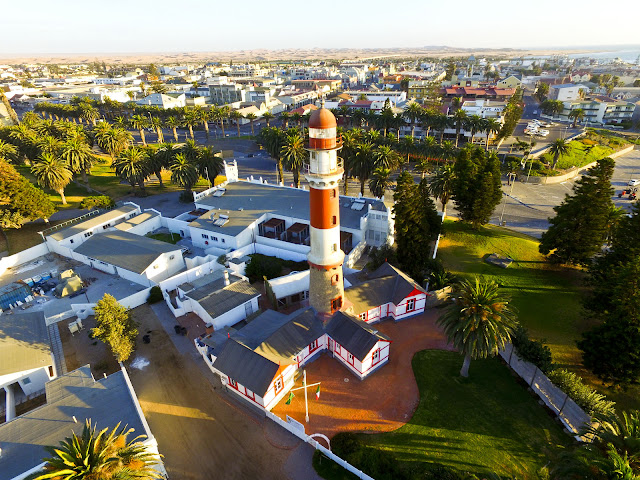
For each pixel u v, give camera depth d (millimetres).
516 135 151125
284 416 36375
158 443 33719
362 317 47344
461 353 38125
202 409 37062
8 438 29453
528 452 32219
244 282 52812
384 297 48625
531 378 38438
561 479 24906
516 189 101000
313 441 33031
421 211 58125
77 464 22469
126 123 145625
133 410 31891
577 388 34594
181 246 66688
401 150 110438
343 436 33781
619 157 129625
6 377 37156
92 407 32125
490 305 36438
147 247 61688
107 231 68875
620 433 24875
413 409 36656
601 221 52844
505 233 72500
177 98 196000
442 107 180875
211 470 31547
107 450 23547
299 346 40781
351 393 38781
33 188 73125
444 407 36750
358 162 82375
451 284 53500
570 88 190875
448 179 70438
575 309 50688
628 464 21625
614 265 48000
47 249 67688
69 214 83625
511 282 56719
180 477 31000
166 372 41406
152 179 112312
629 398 38438
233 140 154875
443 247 67188
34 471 26031
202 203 77688
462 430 34375
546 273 58812
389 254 62156
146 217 74750
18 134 112375
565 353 43844
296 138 88312
